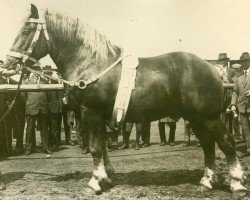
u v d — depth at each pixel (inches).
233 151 206.4
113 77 209.8
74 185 235.1
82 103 215.2
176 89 206.5
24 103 376.2
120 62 213.0
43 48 217.8
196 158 320.2
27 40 215.2
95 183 213.3
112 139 379.2
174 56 212.2
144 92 207.8
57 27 216.2
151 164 299.0
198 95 202.2
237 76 329.7
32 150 379.2
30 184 239.5
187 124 389.4
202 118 205.3
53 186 233.1
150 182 237.8
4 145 361.4
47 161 327.9
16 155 363.6
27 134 367.2
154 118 216.4
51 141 406.9
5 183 243.1
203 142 219.6
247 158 313.1
